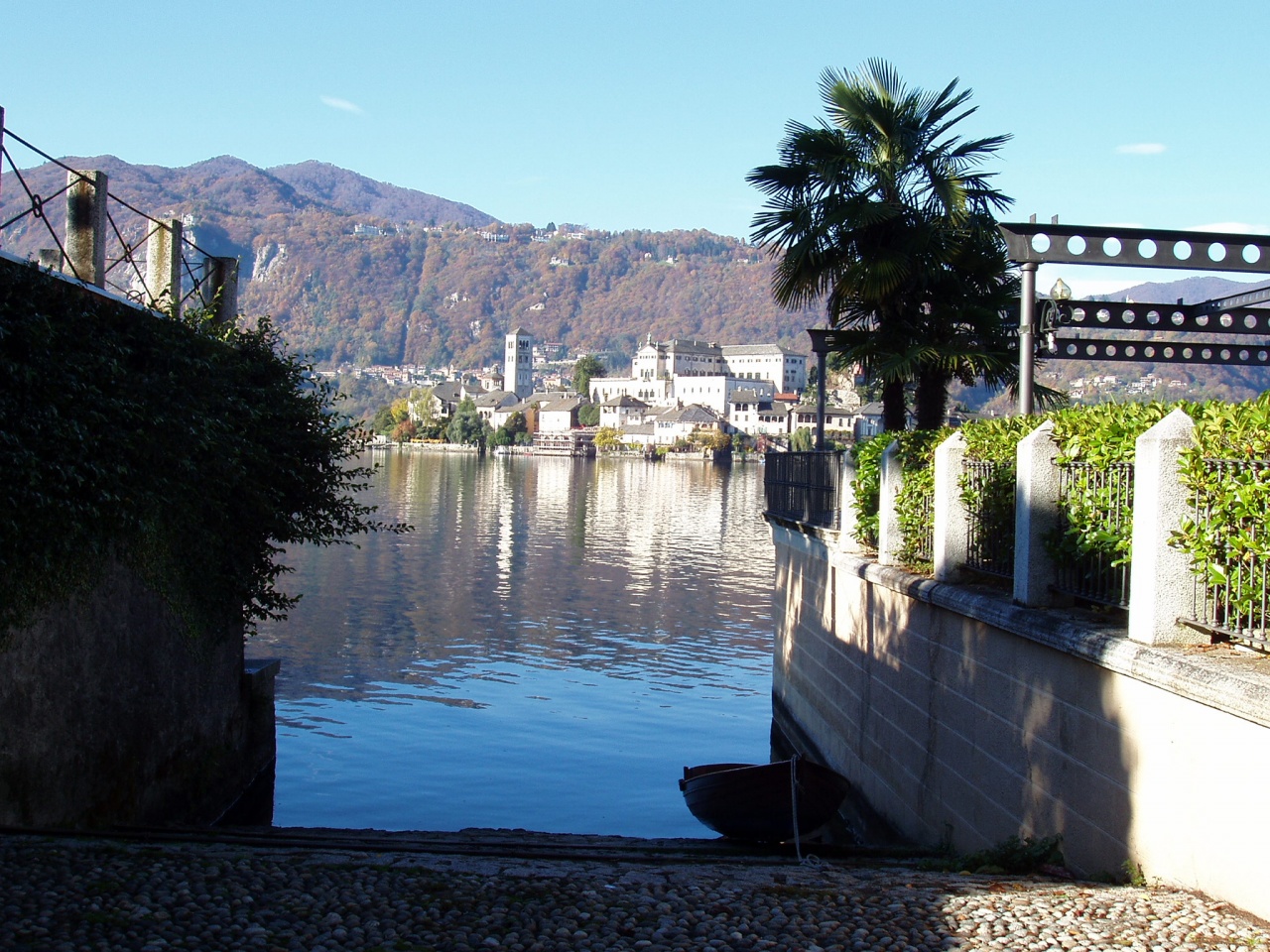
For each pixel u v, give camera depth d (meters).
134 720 11.98
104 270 12.20
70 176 11.95
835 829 16.09
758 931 6.68
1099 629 8.96
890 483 14.98
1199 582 8.20
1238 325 17.75
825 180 18.72
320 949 6.01
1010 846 9.59
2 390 8.92
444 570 48.22
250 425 14.14
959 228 18.61
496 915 6.79
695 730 22.23
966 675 11.58
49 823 10.09
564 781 18.47
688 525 75.50
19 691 9.52
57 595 10.13
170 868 7.56
